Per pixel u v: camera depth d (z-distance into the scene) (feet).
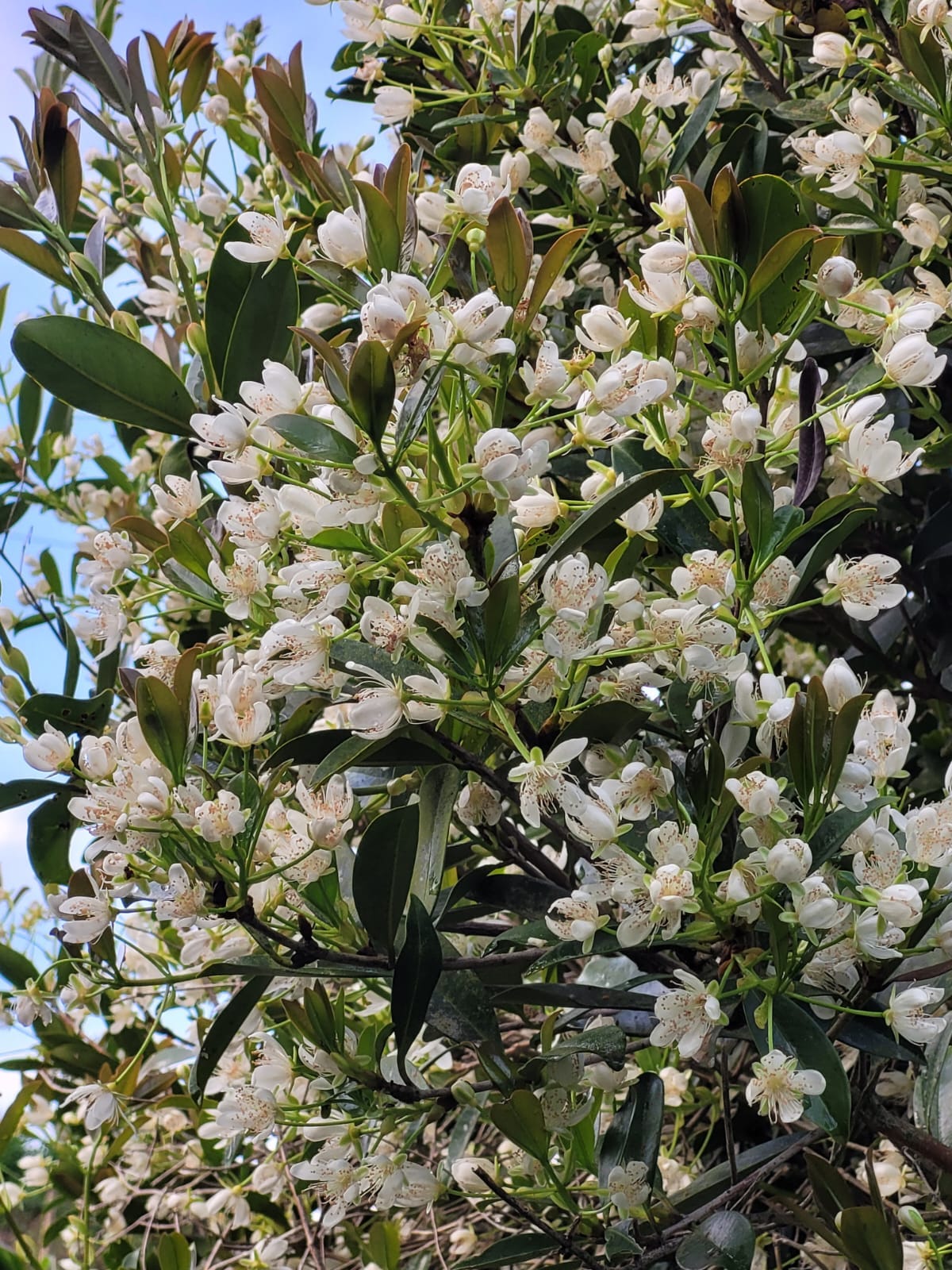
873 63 4.05
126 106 4.09
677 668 3.53
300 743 3.65
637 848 3.52
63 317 3.77
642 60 4.91
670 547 3.73
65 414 5.10
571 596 3.47
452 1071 4.31
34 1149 5.55
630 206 4.31
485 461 3.41
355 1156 3.75
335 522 3.42
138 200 4.94
